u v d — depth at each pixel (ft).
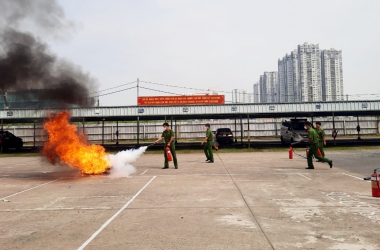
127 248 14.89
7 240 16.46
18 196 28.48
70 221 19.89
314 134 43.14
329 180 34.19
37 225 19.16
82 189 31.40
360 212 20.79
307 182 33.12
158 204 24.09
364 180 33.86
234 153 76.07
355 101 86.12
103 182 35.58
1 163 62.28
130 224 18.92
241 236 16.34
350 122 140.05
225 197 26.22
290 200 24.72
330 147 85.10
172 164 53.88
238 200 24.99
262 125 140.15
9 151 95.25
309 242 15.29
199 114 89.66
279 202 24.08
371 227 17.56
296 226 17.95
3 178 40.52
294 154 70.13
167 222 19.17
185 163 55.01
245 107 87.30
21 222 19.89
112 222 19.43
